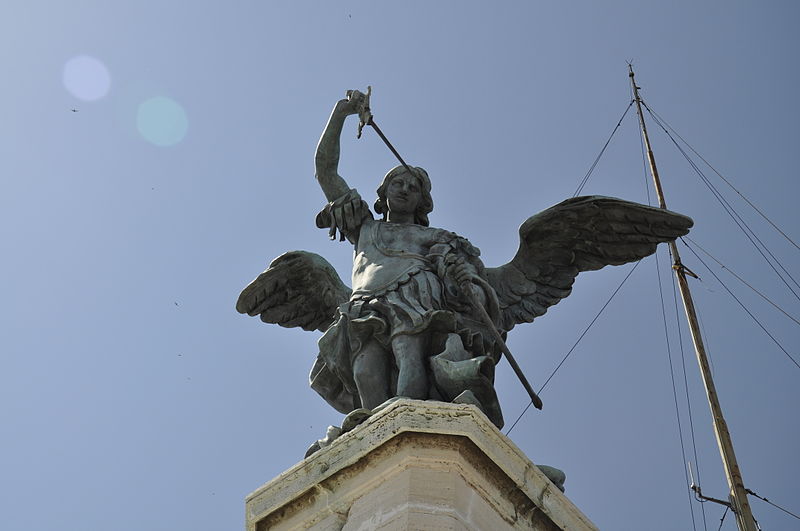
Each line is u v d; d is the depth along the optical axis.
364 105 19.25
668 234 18.69
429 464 15.20
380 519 14.84
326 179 19.12
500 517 15.20
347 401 17.86
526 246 19.02
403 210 18.98
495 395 16.58
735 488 26.05
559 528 15.53
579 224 18.88
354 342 17.38
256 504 15.80
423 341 17.22
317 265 19.31
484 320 17.53
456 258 17.97
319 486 15.56
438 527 14.57
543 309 18.89
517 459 15.55
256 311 19.55
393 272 17.83
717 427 27.27
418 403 15.53
